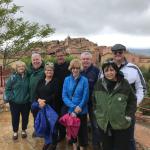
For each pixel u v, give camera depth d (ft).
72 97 8.51
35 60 9.70
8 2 34.86
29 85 9.96
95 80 8.68
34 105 9.07
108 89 6.82
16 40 35.47
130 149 7.34
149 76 23.91
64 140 10.03
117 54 7.59
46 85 8.95
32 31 35.81
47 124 8.80
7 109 13.97
